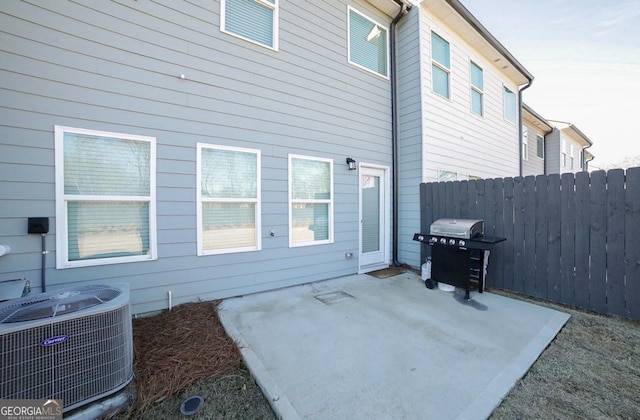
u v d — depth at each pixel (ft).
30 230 8.38
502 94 26.68
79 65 9.23
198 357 7.56
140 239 10.41
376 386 6.39
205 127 11.67
